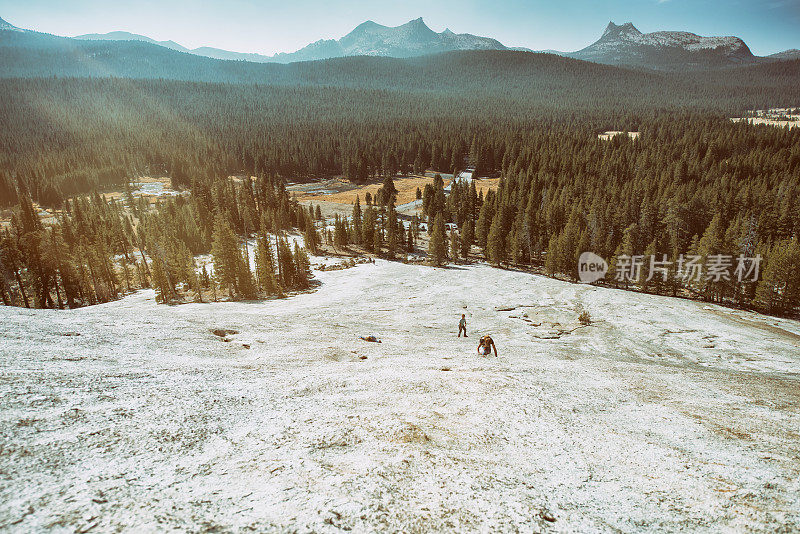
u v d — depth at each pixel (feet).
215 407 35.17
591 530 19.74
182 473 24.07
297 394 42.09
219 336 79.41
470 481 24.06
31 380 35.60
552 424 36.63
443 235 350.23
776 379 72.90
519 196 444.96
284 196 450.71
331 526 18.65
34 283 214.69
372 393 44.27
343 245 376.89
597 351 131.34
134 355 52.65
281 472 24.38
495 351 79.61
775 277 223.71
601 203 378.94
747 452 31.37
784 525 19.99
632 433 35.73
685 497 23.58
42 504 19.62
